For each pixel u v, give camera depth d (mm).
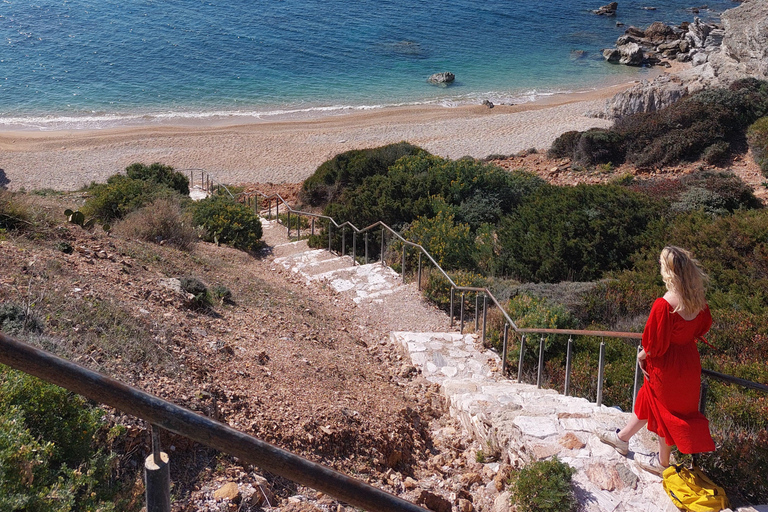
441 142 40031
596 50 67688
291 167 36469
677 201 20641
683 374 4602
